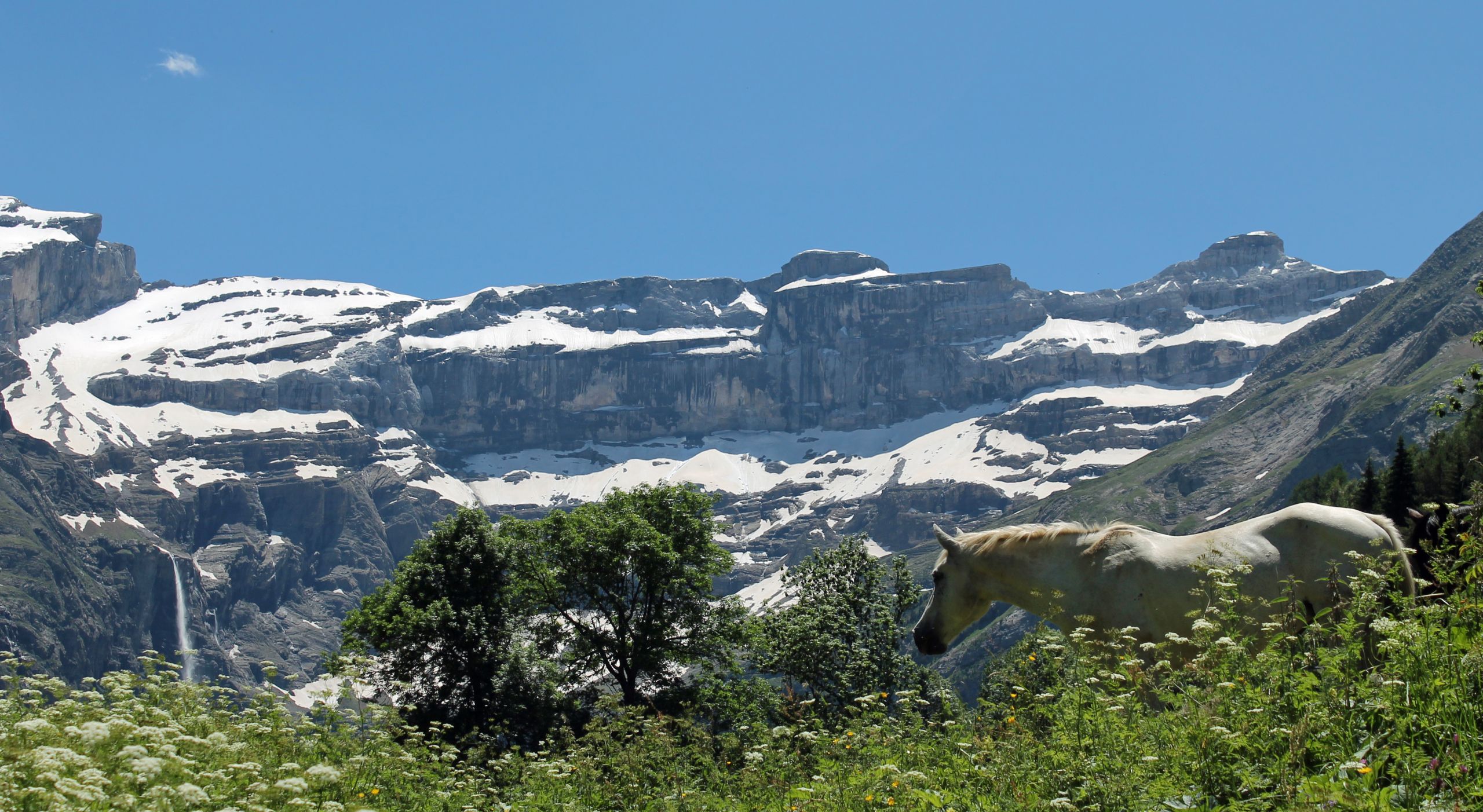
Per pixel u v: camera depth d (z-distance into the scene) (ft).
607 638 242.17
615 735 90.68
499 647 232.53
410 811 69.15
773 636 225.76
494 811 75.56
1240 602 64.44
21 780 41.98
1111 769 44.88
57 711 62.34
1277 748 43.16
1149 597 69.05
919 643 79.46
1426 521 67.26
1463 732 39.55
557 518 246.88
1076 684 52.85
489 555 246.47
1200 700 47.42
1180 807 42.50
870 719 64.54
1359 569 57.26
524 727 222.89
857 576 233.96
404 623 231.30
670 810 71.61
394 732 82.84
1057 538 74.74
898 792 51.11
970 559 77.61
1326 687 45.06
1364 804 37.65
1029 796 47.32
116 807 42.57
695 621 243.81
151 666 77.30
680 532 250.98
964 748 55.88
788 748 71.41
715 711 210.79
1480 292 98.63
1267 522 66.95
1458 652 43.52
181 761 47.88
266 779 55.93
